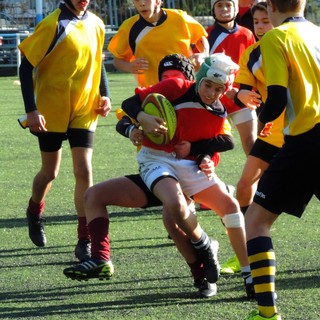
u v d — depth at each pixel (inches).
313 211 898.1
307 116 525.0
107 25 2962.6
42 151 745.0
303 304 587.5
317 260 703.7
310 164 526.0
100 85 756.6
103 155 1258.6
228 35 844.0
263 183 535.5
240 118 794.8
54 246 771.4
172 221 603.8
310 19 2832.2
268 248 531.8
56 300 610.9
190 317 564.4
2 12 3034.0
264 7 745.0
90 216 602.2
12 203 951.6
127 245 765.3
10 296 622.2
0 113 1788.9
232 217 597.6
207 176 596.1
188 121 592.7
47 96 729.0
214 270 601.9
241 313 572.1
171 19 800.3
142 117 583.8
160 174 585.3
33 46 708.0
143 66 779.4
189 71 622.2
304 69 527.2
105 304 598.5
